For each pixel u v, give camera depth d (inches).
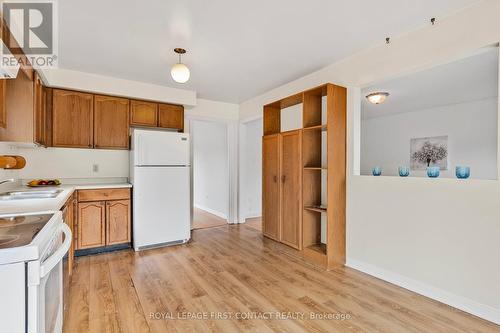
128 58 118.8
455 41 83.4
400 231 97.8
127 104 150.5
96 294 90.5
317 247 128.0
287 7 80.8
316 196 133.3
